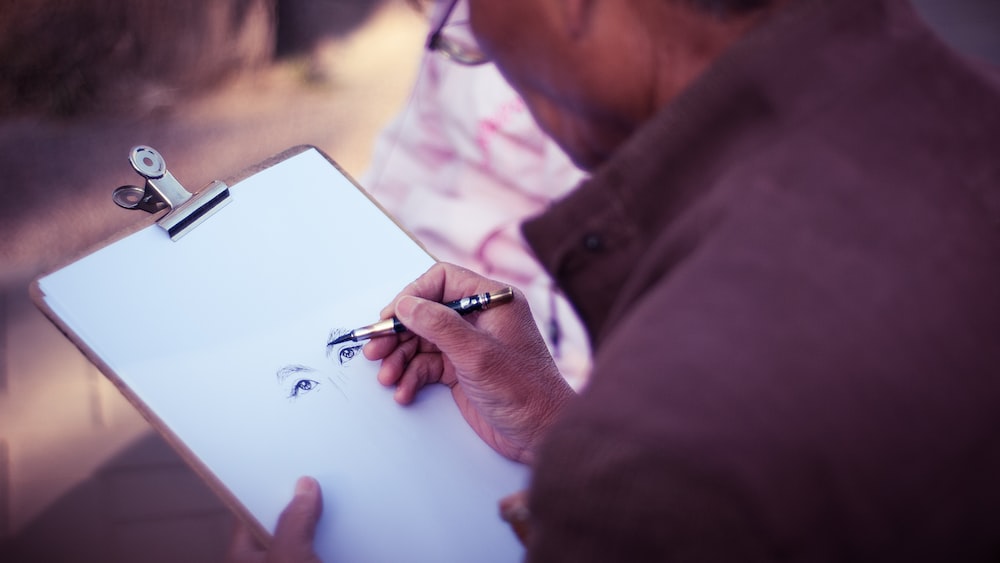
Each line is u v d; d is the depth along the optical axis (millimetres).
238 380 1057
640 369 526
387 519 1032
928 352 540
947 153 589
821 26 602
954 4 3713
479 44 710
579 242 707
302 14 3650
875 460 520
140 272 1079
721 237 568
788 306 531
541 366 1147
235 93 3438
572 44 637
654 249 643
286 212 1195
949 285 557
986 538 595
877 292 539
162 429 1004
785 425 499
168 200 1123
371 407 1101
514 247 2006
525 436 1092
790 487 495
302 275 1157
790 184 574
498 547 1057
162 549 2211
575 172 1966
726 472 484
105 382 2453
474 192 2053
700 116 613
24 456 2303
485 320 1167
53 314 1023
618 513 508
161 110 3299
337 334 1131
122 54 3283
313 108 3422
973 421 550
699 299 541
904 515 540
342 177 1262
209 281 1104
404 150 2143
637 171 647
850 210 562
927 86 607
